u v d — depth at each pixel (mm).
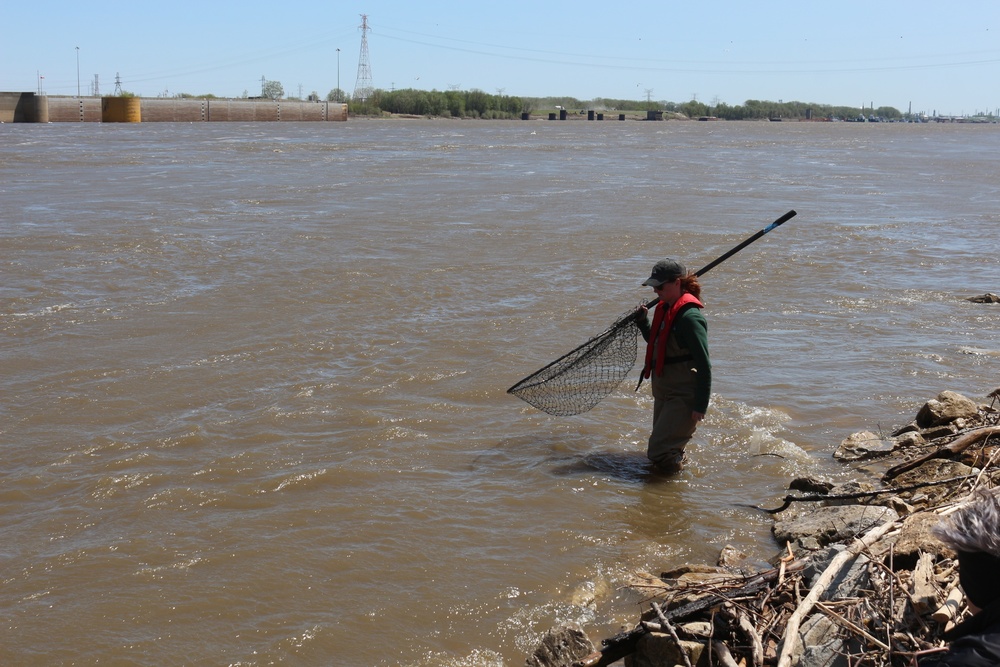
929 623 4172
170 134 63625
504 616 5230
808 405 8617
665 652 4516
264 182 27594
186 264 14297
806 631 4293
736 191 27797
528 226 19062
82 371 9180
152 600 5273
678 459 7188
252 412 8203
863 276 14562
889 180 33594
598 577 5660
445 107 158250
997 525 2840
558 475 7098
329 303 12062
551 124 124438
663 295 7191
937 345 10508
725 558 5793
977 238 18656
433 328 10961
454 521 6316
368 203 22516
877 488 6668
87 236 16500
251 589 5410
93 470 6984
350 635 5000
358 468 7059
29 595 5312
